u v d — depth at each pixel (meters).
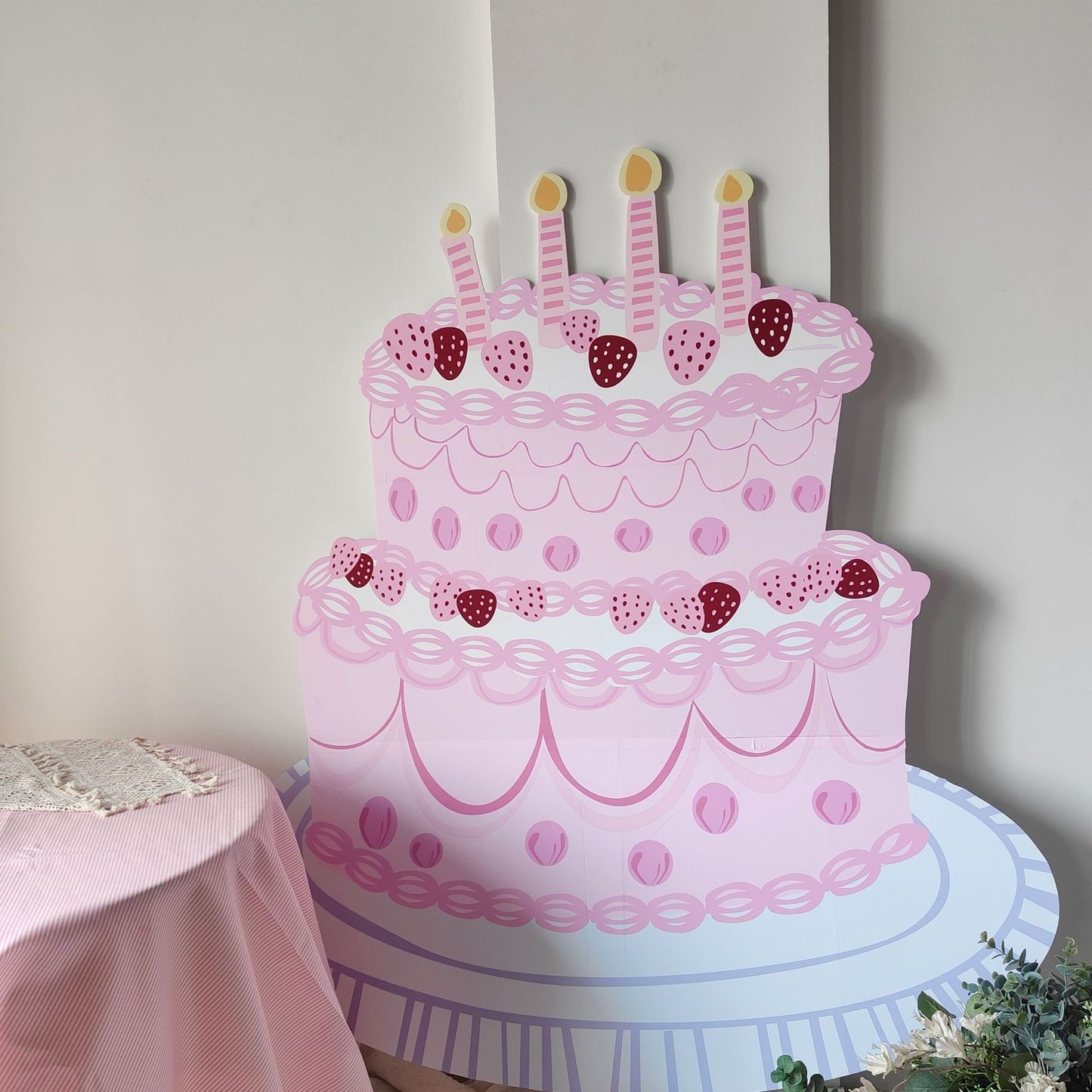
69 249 1.60
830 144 1.42
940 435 1.47
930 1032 1.06
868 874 1.45
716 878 1.47
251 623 1.64
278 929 1.22
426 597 1.50
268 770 1.66
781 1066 1.08
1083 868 1.52
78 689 1.69
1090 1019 0.99
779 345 1.40
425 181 1.51
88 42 1.56
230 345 1.58
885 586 1.42
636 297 1.42
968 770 1.53
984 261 1.44
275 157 1.54
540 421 1.45
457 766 1.51
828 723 1.44
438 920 1.52
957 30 1.41
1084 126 1.40
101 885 1.02
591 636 1.47
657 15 1.39
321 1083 1.25
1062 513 1.46
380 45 1.50
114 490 1.64
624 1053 1.47
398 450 1.49
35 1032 0.95
